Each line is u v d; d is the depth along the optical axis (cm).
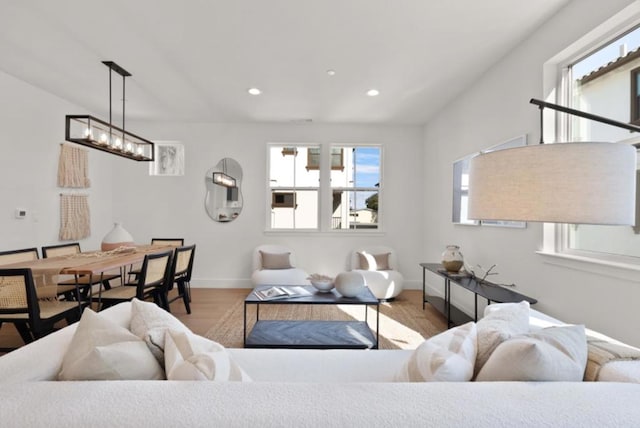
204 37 260
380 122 492
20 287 214
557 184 77
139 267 463
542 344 93
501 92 292
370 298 262
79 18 235
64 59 298
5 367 91
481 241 325
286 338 246
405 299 439
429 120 478
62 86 360
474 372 111
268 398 73
